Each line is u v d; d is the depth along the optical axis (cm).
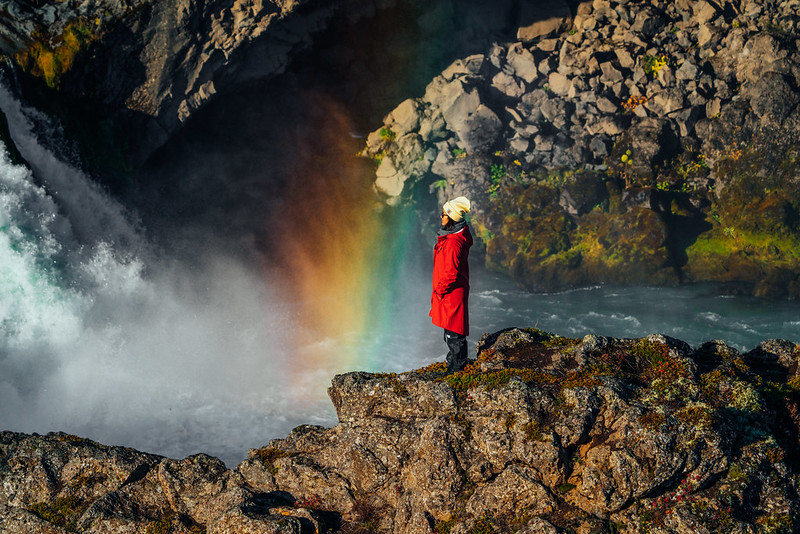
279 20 2523
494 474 656
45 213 2036
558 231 2961
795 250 2702
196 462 776
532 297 2797
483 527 632
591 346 739
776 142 2811
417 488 670
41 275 1966
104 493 766
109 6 2281
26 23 2256
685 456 610
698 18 3042
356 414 754
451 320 740
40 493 764
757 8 2941
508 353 780
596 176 2969
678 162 3011
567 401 654
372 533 682
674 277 2808
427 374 761
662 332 2369
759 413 656
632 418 626
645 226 2822
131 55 2392
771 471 632
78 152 2352
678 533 589
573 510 623
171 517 731
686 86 2978
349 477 721
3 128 1955
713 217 2911
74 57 2272
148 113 2534
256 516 662
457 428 669
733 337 2309
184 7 2350
